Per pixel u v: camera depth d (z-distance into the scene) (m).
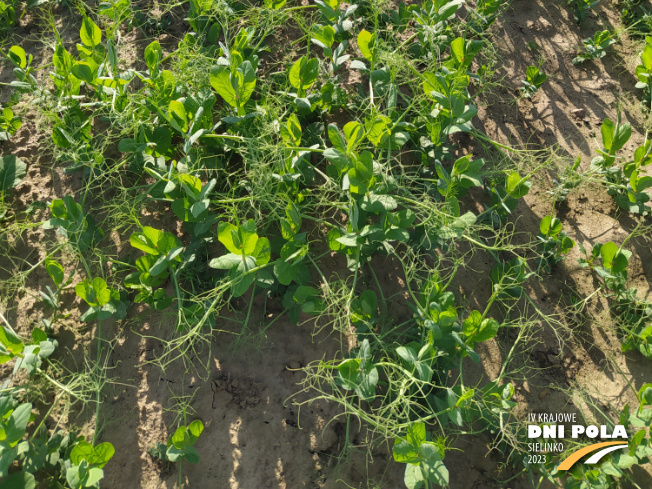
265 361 2.43
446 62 2.79
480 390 2.21
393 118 2.66
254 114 2.47
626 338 2.54
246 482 2.21
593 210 2.91
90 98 2.88
